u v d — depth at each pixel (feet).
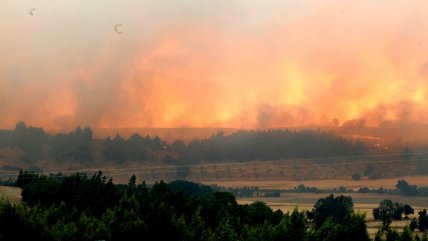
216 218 485.56
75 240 349.20
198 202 535.19
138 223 361.30
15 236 322.55
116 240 357.61
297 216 396.16
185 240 382.83
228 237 374.02
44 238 331.57
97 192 522.06
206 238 393.29
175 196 512.22
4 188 584.81
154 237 374.22
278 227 382.22
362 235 375.04
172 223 380.99
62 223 376.68
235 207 563.48
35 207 415.44
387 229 435.94
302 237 380.58
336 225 382.22
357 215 382.22
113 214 381.40
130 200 416.46
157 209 392.06
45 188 537.24
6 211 324.39
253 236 384.27
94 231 364.58
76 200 515.09
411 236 398.42
